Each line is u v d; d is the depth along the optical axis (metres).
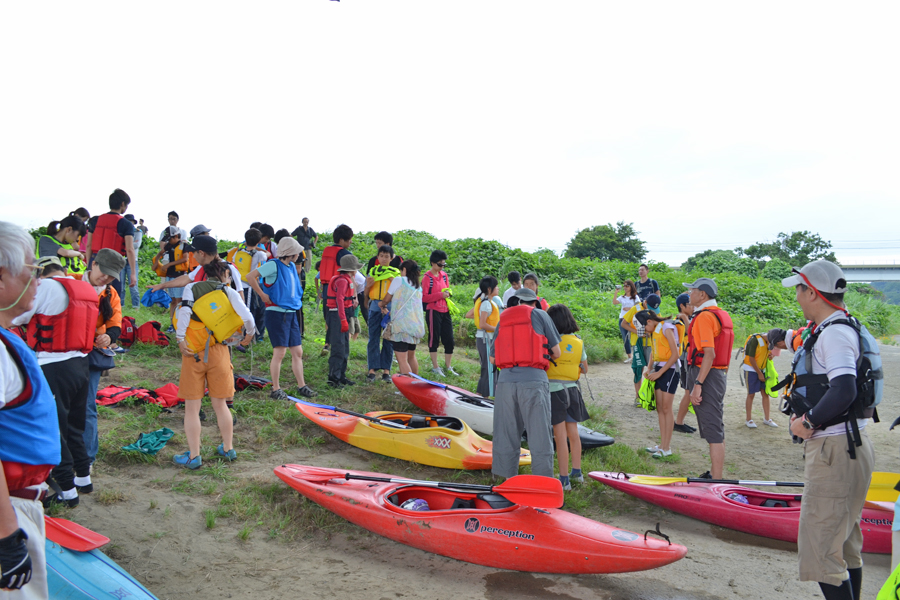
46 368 4.08
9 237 2.07
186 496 4.95
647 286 12.31
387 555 4.38
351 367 9.38
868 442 3.29
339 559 4.28
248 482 5.31
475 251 23.56
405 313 8.31
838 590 3.29
